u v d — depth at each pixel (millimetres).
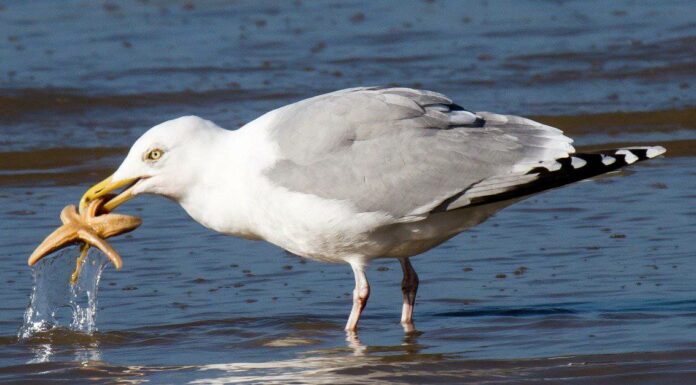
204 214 11406
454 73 23562
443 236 11383
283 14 27750
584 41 25297
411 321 11852
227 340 11422
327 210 10930
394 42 25516
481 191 10898
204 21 27219
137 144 11352
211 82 23141
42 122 21344
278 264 14016
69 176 18500
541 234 14789
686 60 24031
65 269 12484
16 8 27734
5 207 16609
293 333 11617
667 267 13289
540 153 11031
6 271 13695
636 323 11492
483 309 12219
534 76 23391
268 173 11031
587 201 16156
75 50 24891
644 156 10945
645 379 9945
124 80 23188
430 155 10977
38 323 11938
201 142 11281
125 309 12422
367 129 11070
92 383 10211
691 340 10859
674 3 27781
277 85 22922
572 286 12828
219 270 13766
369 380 10125
